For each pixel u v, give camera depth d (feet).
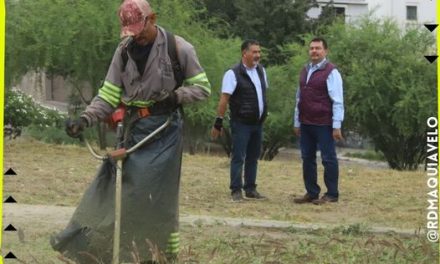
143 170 17.13
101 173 17.53
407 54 64.59
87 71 51.11
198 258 20.33
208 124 63.87
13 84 54.80
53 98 85.40
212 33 65.00
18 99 63.05
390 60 63.93
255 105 30.96
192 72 17.70
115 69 17.61
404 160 65.16
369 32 65.82
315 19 122.42
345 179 40.24
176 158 17.67
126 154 17.13
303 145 31.60
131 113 17.56
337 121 30.48
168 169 17.42
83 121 17.35
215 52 61.98
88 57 50.75
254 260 20.35
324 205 31.76
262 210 30.37
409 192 35.96
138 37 17.17
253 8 118.62
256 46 30.40
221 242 23.00
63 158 43.88
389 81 62.80
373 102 63.05
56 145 52.16
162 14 57.06
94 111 17.51
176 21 57.88
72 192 33.17
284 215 29.25
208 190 34.81
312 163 31.76
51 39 50.39
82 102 55.21
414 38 65.82
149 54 17.30
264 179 39.27
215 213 29.40
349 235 25.13
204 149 67.82
